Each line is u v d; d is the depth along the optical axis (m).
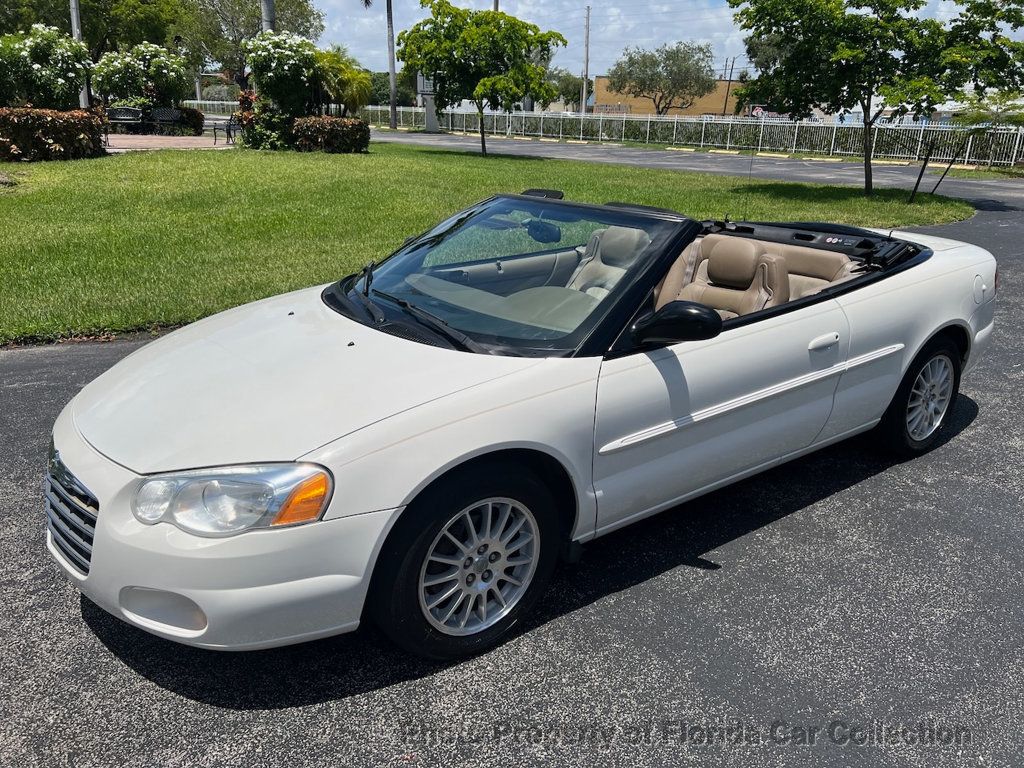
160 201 12.45
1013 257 10.30
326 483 2.32
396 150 26.41
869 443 4.58
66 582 3.12
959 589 3.18
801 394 3.57
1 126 16.05
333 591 2.37
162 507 2.30
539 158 27.67
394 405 2.53
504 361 2.82
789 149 37.03
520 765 2.27
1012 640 2.86
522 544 2.81
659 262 3.21
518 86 26.80
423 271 3.64
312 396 2.60
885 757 2.33
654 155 33.47
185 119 29.28
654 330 2.91
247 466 2.32
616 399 2.90
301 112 21.72
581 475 2.87
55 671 2.62
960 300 4.23
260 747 2.32
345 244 9.90
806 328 3.53
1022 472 4.25
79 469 2.50
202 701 2.50
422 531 2.48
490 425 2.58
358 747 2.32
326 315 3.34
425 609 2.58
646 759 2.30
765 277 3.71
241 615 2.29
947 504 3.89
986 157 29.75
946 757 2.33
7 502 3.71
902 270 4.06
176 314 6.76
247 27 59.88
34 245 9.34
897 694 2.58
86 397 2.94
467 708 2.49
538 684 2.61
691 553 3.42
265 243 9.90
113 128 27.17
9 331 6.23
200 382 2.78
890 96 15.59
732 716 2.47
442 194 14.32
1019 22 15.70
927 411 4.35
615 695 2.56
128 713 2.44
